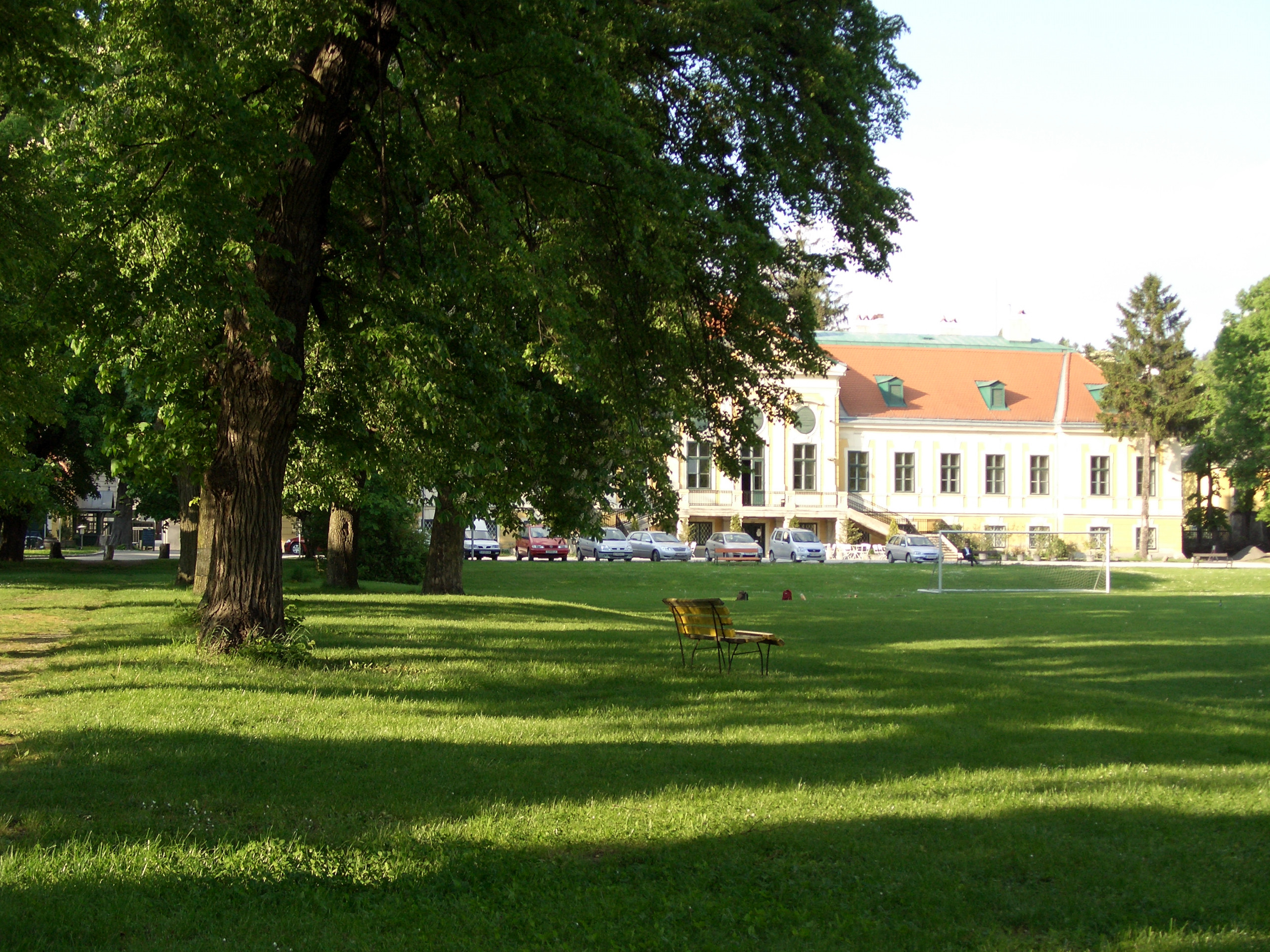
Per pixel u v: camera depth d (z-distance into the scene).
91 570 40.84
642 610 30.19
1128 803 7.14
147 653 13.13
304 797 6.72
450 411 15.45
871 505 75.56
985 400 78.25
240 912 4.83
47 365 15.44
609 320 16.53
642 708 10.58
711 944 4.64
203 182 10.70
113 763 7.48
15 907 4.67
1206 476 85.44
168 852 5.50
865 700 11.40
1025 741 9.48
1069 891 5.37
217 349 14.02
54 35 9.84
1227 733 10.26
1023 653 19.50
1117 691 14.50
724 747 8.67
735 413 18.16
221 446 13.18
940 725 10.02
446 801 6.72
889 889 5.32
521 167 13.79
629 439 20.06
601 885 5.30
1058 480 77.31
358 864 5.47
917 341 83.94
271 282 12.85
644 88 16.11
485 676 12.20
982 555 51.91
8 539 44.66
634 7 14.02
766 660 13.88
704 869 5.54
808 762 8.20
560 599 34.69
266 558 13.23
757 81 15.24
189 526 29.66
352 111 13.13
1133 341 75.62
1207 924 5.00
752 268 15.55
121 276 11.85
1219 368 63.66
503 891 5.21
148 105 10.84
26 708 9.66
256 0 11.26
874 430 75.75
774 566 53.56
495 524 23.84
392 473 20.22
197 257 10.99
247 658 12.47
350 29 11.20
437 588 29.47
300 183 12.86
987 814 6.73
